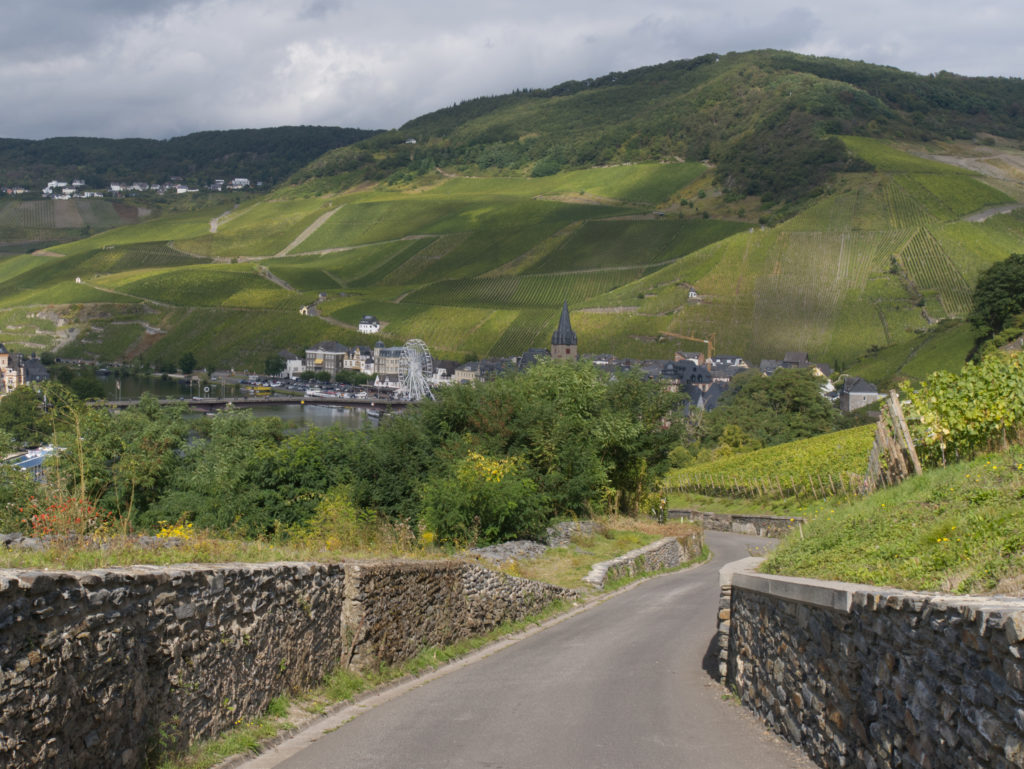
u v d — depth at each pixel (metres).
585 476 30.77
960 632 5.22
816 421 101.62
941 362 119.88
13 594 5.09
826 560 10.45
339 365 195.38
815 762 7.79
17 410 30.27
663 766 7.58
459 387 32.44
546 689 10.91
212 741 7.40
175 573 6.93
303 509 25.17
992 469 11.83
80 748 5.71
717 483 61.16
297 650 9.21
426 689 10.79
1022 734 4.46
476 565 15.09
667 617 17.91
